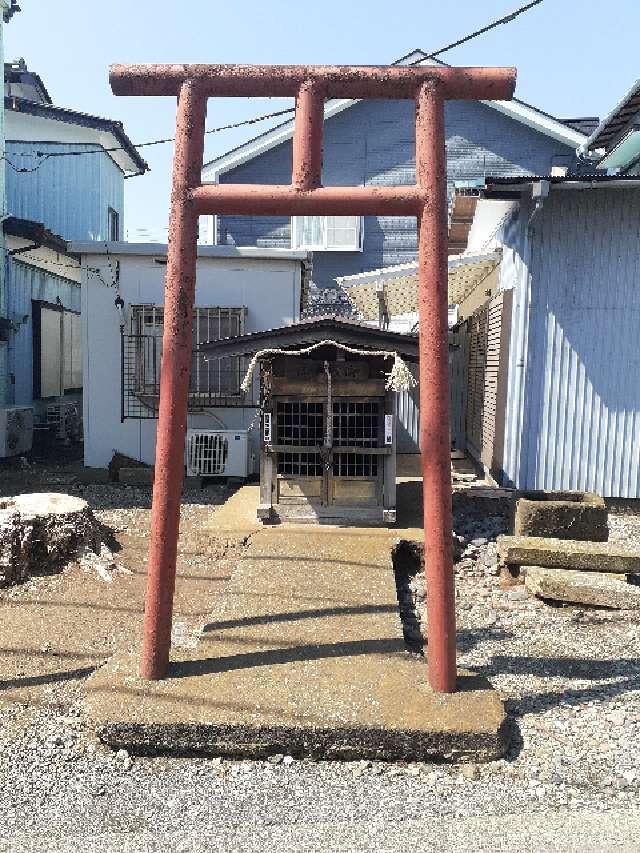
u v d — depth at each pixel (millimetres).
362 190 3396
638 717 3436
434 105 3393
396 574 5910
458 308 12820
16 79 16562
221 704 3234
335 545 5949
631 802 2768
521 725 3361
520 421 7508
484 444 9172
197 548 6195
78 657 4055
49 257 13141
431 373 3330
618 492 7496
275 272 9570
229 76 3484
